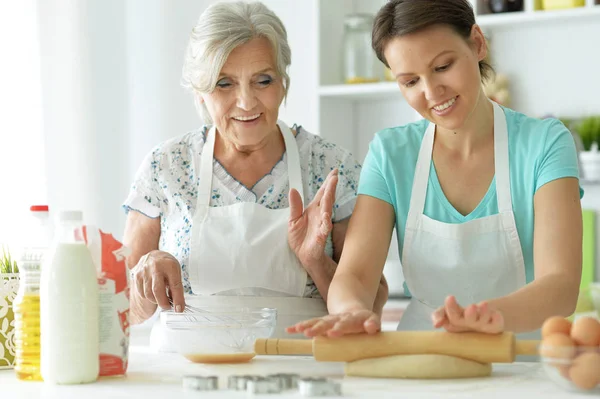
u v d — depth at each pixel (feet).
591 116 11.00
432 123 6.32
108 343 4.88
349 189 7.08
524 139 6.03
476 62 5.66
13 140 11.39
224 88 6.59
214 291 6.80
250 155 7.02
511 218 6.01
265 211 6.86
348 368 4.75
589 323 4.14
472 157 6.15
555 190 5.70
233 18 6.45
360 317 4.77
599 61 11.02
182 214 6.95
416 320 6.47
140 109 13.51
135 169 13.44
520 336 6.18
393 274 11.28
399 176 6.30
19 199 11.39
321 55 12.07
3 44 11.33
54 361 4.67
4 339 5.43
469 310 4.49
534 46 11.39
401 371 4.62
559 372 4.11
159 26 13.50
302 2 13.21
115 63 12.76
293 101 13.29
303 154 7.13
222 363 5.42
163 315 5.54
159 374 5.00
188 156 7.10
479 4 11.32
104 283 4.87
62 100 12.01
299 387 4.25
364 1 12.69
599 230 11.06
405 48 5.47
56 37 11.96
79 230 4.77
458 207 6.18
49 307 4.69
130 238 7.10
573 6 10.71
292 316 6.71
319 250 6.51
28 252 5.00
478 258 6.10
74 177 12.14
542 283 5.14
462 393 4.19
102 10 12.49
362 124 12.72
